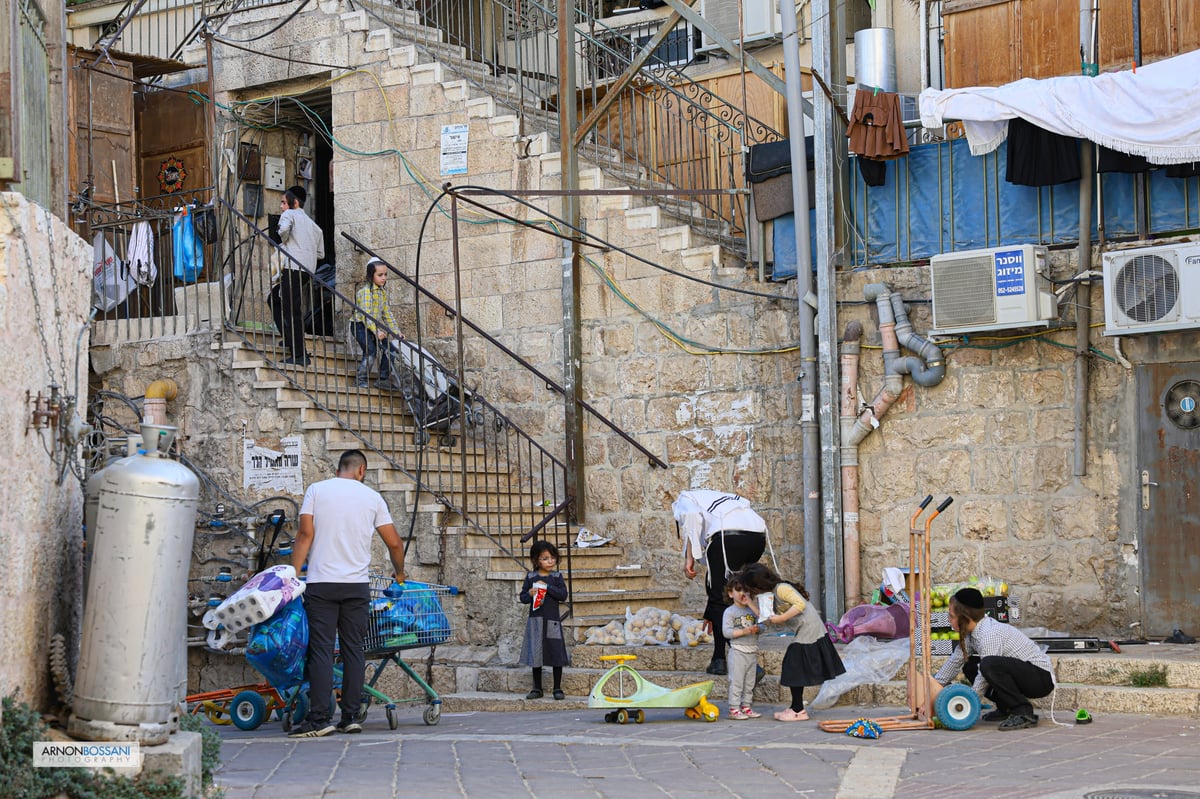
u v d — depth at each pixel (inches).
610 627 485.7
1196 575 435.5
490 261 594.2
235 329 574.9
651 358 549.0
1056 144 453.1
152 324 604.4
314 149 719.7
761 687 430.3
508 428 578.2
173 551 270.2
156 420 570.3
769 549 515.8
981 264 455.2
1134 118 426.6
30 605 265.1
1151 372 443.5
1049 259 457.1
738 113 646.5
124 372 593.9
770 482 518.6
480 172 599.2
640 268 553.6
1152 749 325.4
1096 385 452.4
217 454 568.4
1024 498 462.3
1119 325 434.0
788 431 515.2
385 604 414.6
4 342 249.6
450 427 583.2
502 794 286.8
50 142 316.2
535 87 713.6
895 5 636.1
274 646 393.4
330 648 391.5
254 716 430.6
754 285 526.6
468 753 345.4
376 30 632.4
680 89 666.2
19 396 259.3
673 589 536.7
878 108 478.3
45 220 282.5
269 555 551.2
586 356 565.3
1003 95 450.9
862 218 501.4
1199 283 422.0
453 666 495.5
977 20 511.5
